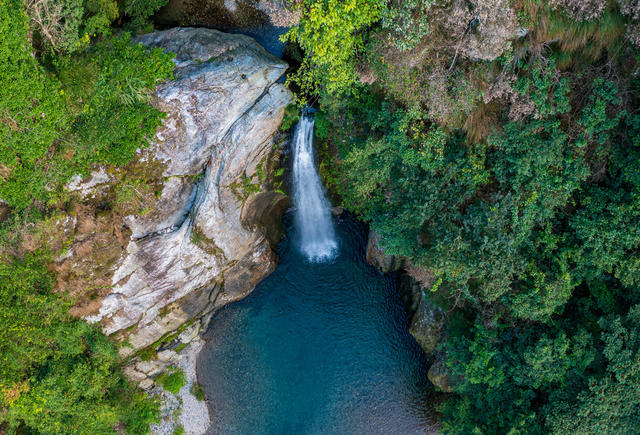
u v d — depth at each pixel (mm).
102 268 17094
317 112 18594
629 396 15234
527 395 16906
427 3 12102
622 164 14094
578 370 15836
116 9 15344
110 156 15484
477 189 16109
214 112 16531
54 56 13797
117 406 19281
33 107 13180
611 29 12406
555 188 14633
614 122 13523
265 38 18297
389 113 16141
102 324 18359
